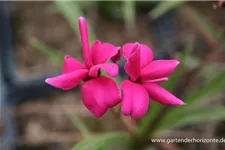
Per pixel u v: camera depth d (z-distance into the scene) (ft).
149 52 0.50
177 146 0.80
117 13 1.11
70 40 1.10
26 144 0.89
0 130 0.82
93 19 1.12
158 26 1.10
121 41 1.09
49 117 0.95
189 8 0.94
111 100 0.45
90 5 1.08
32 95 0.98
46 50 0.67
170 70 0.48
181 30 1.10
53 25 1.14
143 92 0.46
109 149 0.66
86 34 0.48
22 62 1.06
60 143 0.89
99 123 0.90
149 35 1.10
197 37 1.05
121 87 0.46
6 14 1.08
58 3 0.73
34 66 1.05
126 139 0.64
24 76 1.02
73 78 0.46
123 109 0.45
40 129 0.92
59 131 0.92
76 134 0.87
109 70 0.44
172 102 0.47
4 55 1.02
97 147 0.53
